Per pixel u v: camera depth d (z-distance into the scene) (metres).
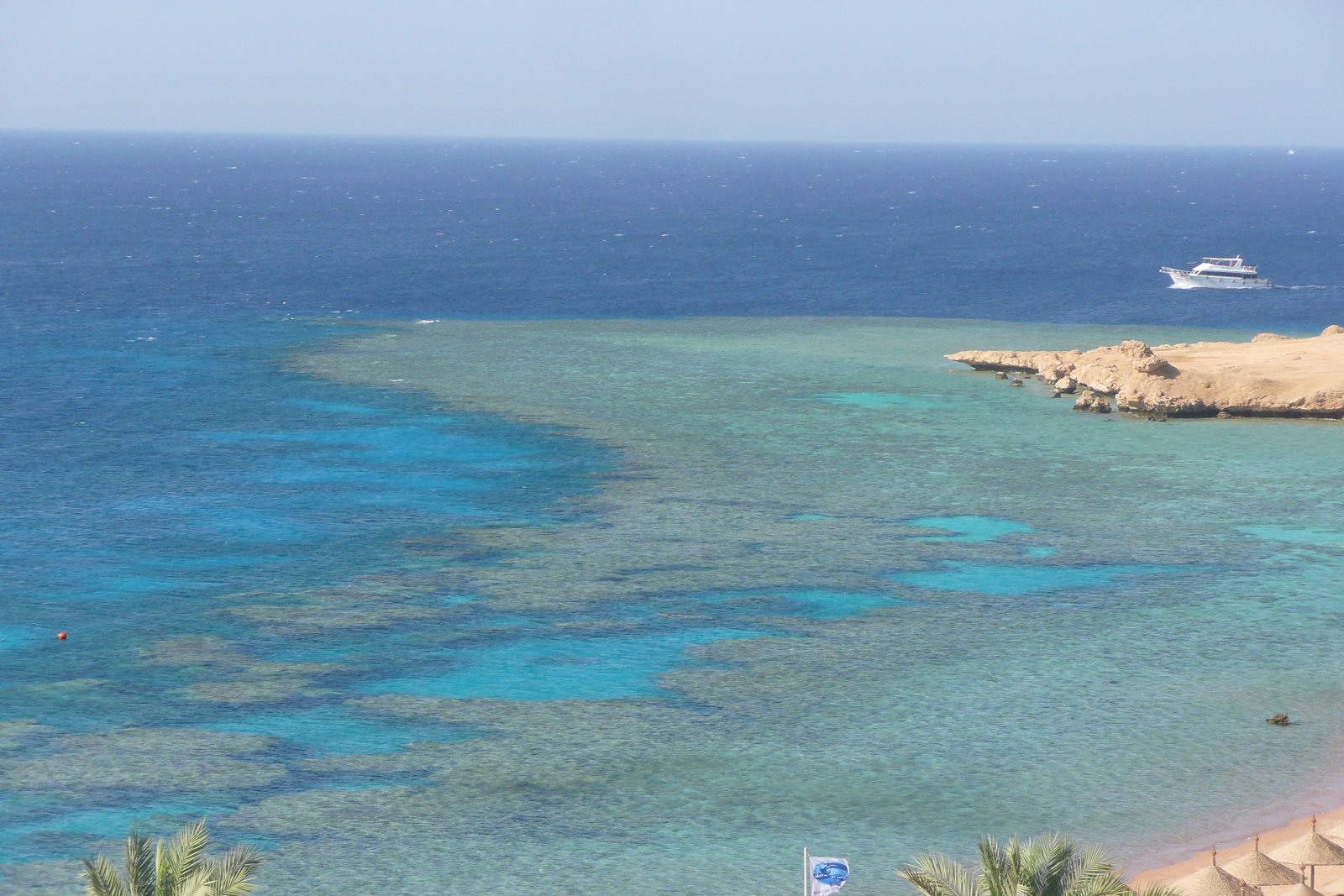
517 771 41.25
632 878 35.03
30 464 77.69
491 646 51.53
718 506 71.44
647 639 52.44
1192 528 68.00
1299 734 44.31
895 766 41.91
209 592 57.03
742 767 41.78
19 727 43.47
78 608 54.81
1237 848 36.69
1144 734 44.25
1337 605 56.78
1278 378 97.50
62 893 33.62
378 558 61.88
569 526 67.50
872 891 34.25
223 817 37.91
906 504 72.06
